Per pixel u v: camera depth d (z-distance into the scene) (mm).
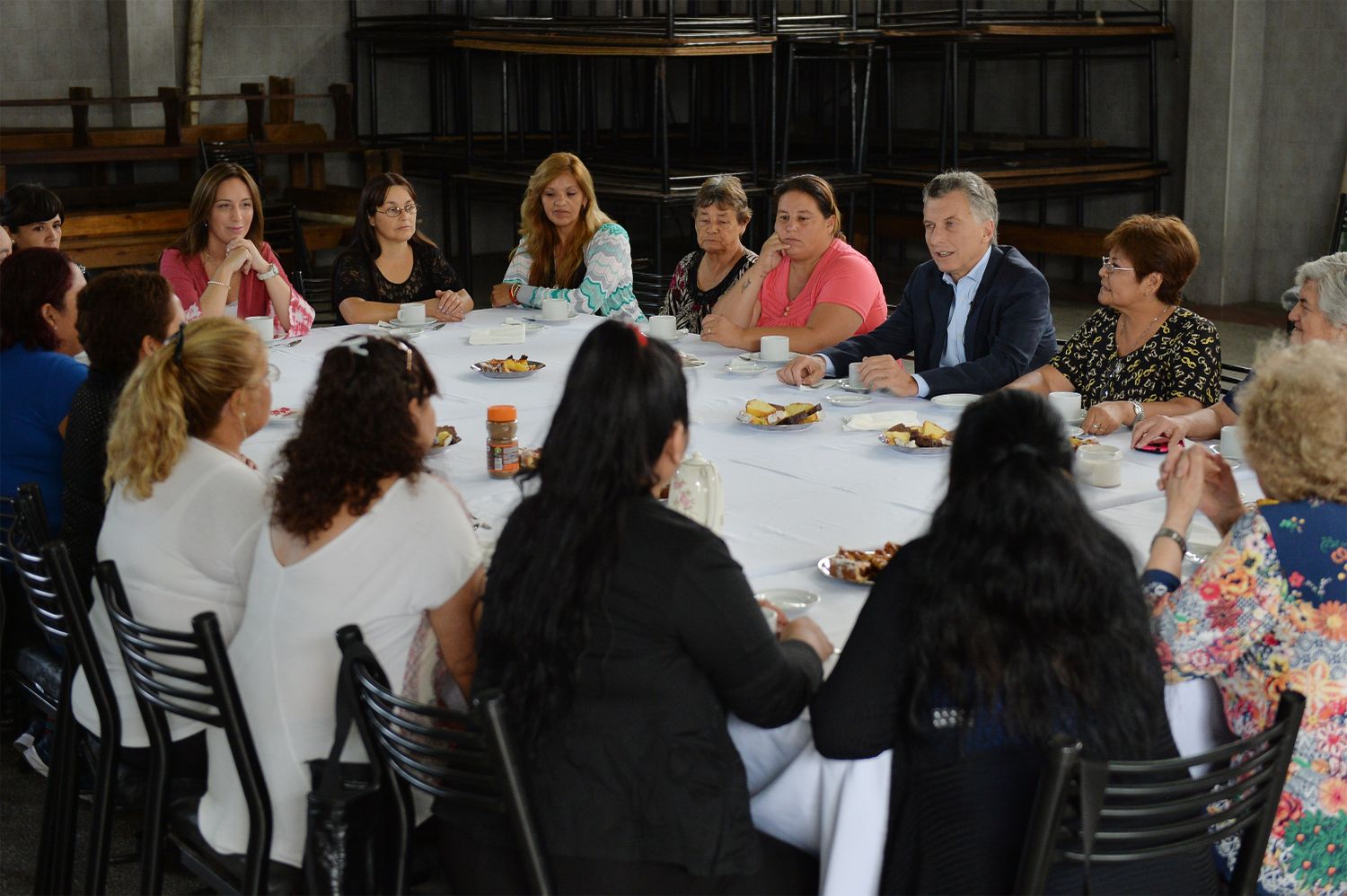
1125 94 9414
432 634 1813
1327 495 1695
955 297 3646
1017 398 1520
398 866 1763
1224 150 8578
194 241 4301
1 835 2717
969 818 1533
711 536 1581
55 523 2713
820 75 11070
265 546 1829
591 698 1558
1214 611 1689
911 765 1578
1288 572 1687
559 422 1563
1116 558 1486
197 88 9656
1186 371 3164
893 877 1605
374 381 1744
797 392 3443
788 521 2424
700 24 7980
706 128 11516
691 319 4508
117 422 2062
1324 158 8391
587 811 1559
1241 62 8477
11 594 2719
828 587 2090
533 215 4727
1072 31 8383
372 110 10453
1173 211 9273
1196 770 1803
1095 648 1461
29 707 2965
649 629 1544
